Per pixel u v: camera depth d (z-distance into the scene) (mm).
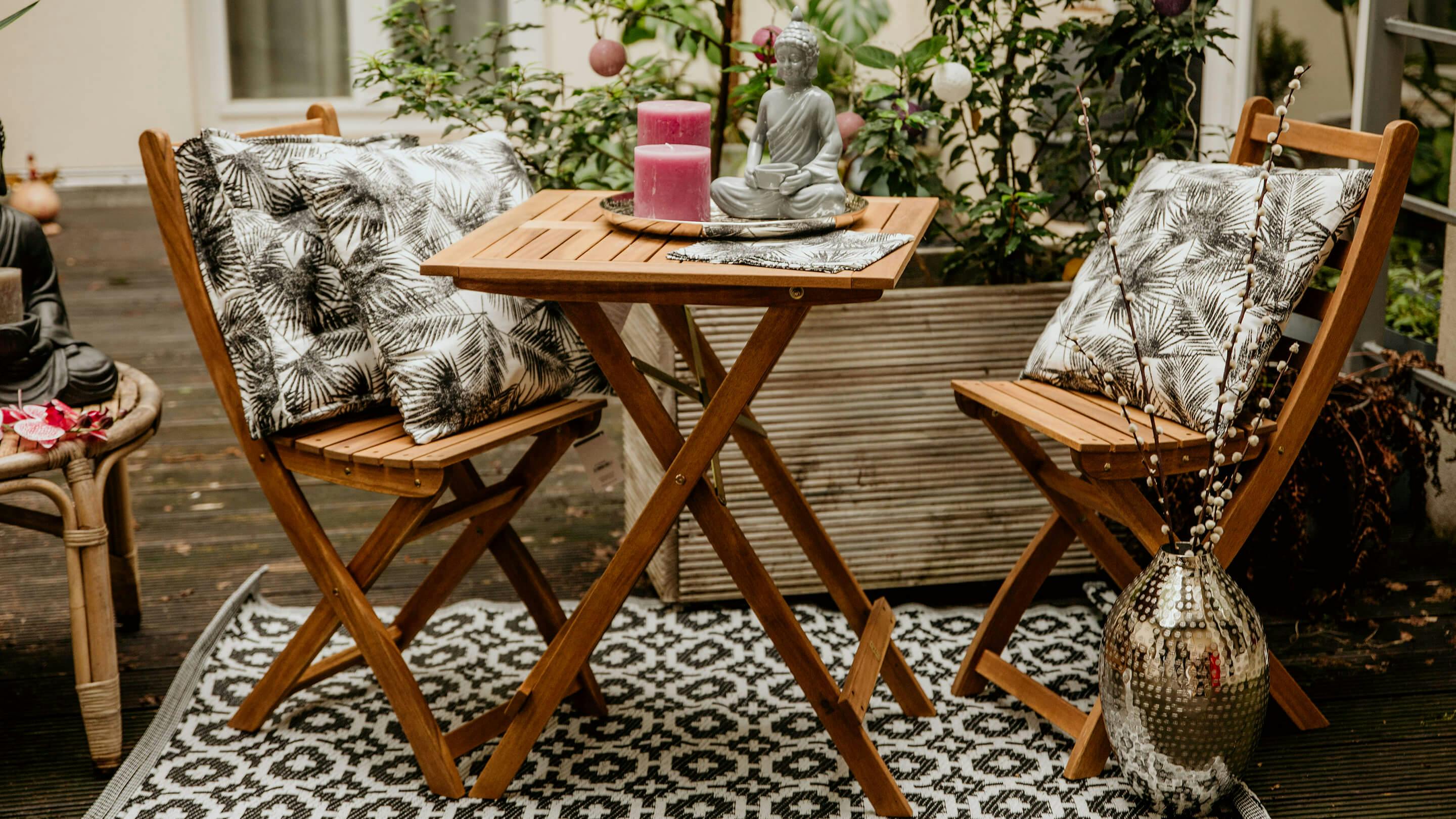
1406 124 1721
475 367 1824
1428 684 2139
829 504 2404
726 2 2625
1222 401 1729
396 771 1924
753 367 1689
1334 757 1934
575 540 2834
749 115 2947
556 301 1757
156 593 2547
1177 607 1704
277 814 1809
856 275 1510
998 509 2457
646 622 2406
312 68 6609
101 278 5004
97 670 1895
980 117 2600
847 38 3166
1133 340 1690
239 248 1784
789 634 1780
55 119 6516
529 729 1827
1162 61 2422
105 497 2301
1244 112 2057
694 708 2096
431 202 1897
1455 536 2684
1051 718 1952
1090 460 1741
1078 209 2635
